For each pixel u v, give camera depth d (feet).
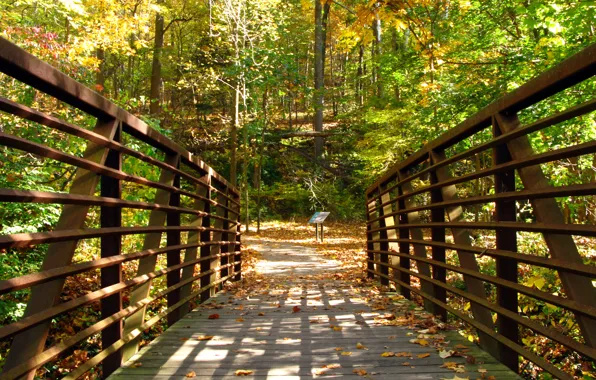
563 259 7.54
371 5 20.88
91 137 7.69
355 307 17.34
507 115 9.44
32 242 5.97
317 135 85.56
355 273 31.04
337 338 12.64
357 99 97.35
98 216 27.14
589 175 30.32
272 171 91.25
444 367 9.98
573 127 25.22
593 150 6.36
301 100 81.92
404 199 18.33
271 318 15.43
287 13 79.71
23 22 30.37
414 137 47.06
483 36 35.01
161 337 12.73
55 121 6.57
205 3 73.56
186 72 72.38
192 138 77.97
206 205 18.16
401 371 9.81
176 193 13.84
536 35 34.27
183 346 11.78
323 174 87.10
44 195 6.29
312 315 15.89
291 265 37.83
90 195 7.98
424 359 10.59
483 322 11.06
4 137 5.38
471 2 33.68
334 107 111.96
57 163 23.44
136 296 11.29
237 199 27.78
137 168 24.09
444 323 13.70
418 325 13.84
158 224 12.28
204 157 81.41
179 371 9.86
